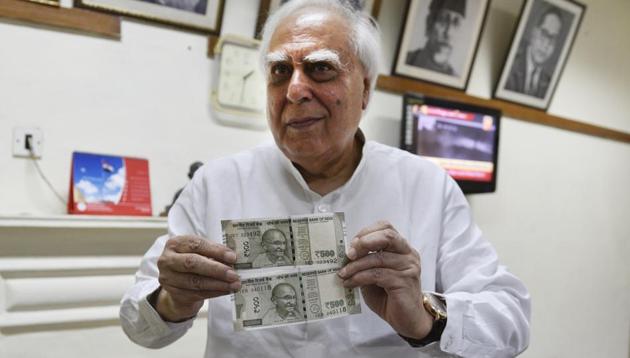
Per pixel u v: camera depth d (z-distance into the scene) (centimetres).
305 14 95
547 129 303
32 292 158
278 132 96
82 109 173
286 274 85
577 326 320
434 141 238
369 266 81
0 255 155
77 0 171
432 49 247
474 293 96
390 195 107
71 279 164
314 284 85
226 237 84
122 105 180
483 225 275
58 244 162
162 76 187
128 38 181
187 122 192
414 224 107
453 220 108
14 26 163
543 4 270
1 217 148
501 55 280
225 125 200
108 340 170
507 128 283
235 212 106
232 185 109
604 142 336
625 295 350
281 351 97
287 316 84
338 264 86
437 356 97
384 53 238
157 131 186
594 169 330
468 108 249
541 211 301
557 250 309
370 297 87
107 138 177
